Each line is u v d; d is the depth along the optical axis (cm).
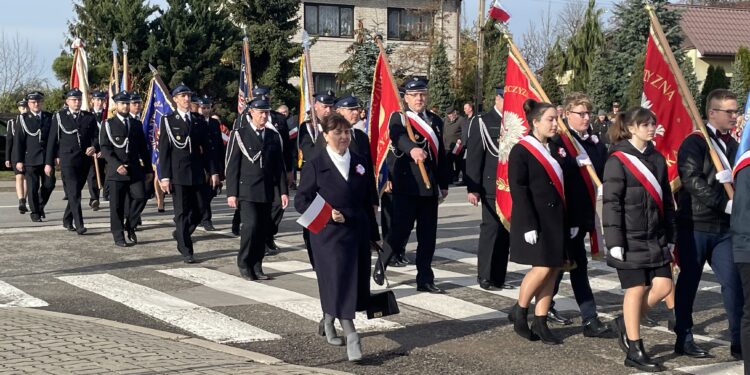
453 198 2080
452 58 4516
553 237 741
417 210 984
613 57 3625
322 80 4466
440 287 1013
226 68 3553
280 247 1317
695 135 712
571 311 904
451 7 4481
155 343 729
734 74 3566
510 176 753
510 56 908
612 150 702
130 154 1302
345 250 703
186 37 3394
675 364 702
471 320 855
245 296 953
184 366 656
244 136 1037
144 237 1395
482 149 985
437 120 1000
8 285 1002
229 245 1321
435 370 686
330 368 691
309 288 1002
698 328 830
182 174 1163
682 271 723
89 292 966
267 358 700
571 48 4044
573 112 801
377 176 1005
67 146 1423
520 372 680
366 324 835
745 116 614
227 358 690
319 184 709
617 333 748
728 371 681
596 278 1083
